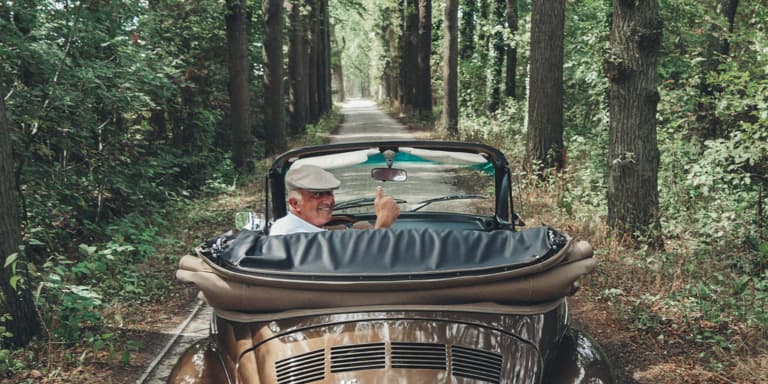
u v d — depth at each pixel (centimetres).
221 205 1241
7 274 483
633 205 766
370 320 254
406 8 3981
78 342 523
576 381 260
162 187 1209
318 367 238
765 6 1120
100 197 955
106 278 698
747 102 782
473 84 3116
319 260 270
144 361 503
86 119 877
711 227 779
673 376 439
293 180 350
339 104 8325
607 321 561
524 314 267
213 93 1644
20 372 464
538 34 1209
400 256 272
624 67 750
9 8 752
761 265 663
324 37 4394
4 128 483
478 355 244
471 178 445
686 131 1053
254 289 261
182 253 859
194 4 1374
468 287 260
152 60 1013
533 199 1096
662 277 657
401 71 4741
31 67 789
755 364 435
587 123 1773
